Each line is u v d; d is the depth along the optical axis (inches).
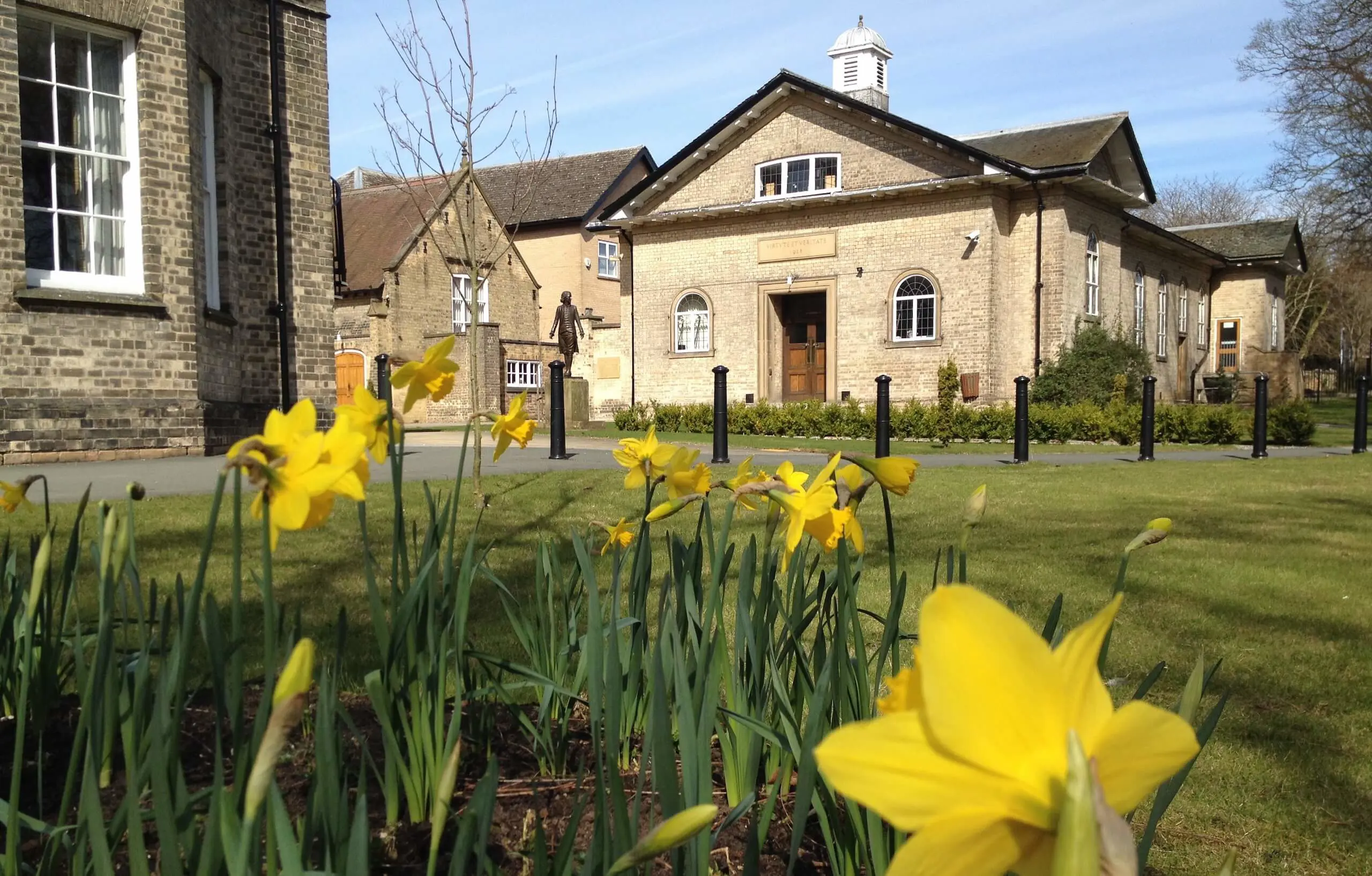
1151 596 172.2
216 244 461.7
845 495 54.9
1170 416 794.2
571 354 1011.9
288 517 29.8
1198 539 239.0
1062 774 15.5
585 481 316.8
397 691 67.6
